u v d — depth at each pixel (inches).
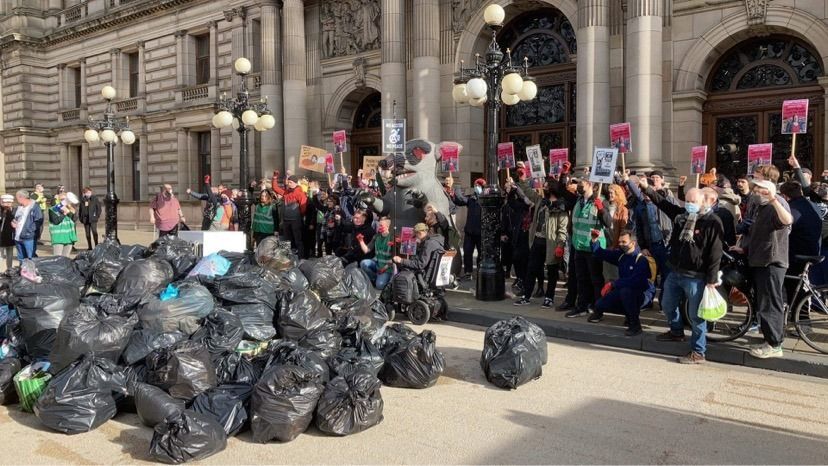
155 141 1229.1
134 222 1243.8
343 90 901.2
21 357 271.9
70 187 1469.0
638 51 601.3
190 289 290.8
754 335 330.0
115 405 231.6
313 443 210.7
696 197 292.0
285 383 215.2
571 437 215.2
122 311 284.4
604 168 380.8
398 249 439.5
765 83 603.5
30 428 225.6
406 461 196.2
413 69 791.7
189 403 228.5
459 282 526.9
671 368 297.1
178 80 1178.0
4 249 663.8
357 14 883.4
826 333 329.4
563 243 406.6
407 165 498.3
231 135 1073.5
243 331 279.3
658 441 211.6
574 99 721.0
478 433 218.8
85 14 1396.4
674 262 307.3
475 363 306.8
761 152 446.3
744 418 232.4
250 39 1034.7
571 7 690.8
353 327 297.6
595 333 346.9
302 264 378.0
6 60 1507.1
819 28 549.0
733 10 593.0
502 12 434.3
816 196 367.2
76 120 1429.6
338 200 601.3
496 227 445.1
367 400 222.7
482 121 796.0
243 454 201.8
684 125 622.8
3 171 1539.1
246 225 641.6
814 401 250.2
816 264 324.5
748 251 302.4
